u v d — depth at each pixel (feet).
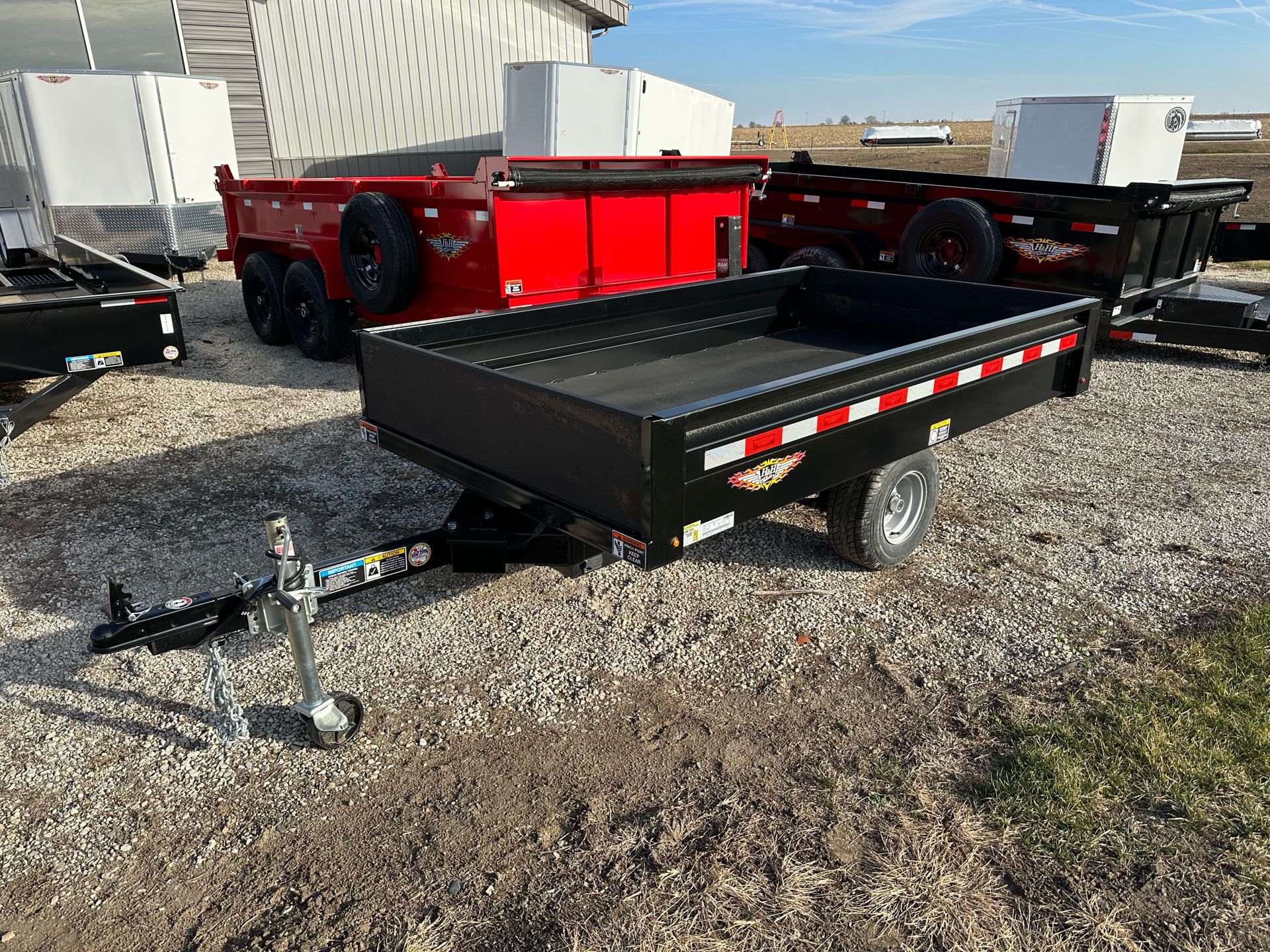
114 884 7.45
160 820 8.16
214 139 39.06
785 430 8.30
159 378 23.47
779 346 15.46
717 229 19.99
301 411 20.43
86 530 14.06
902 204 26.61
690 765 8.80
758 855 7.64
